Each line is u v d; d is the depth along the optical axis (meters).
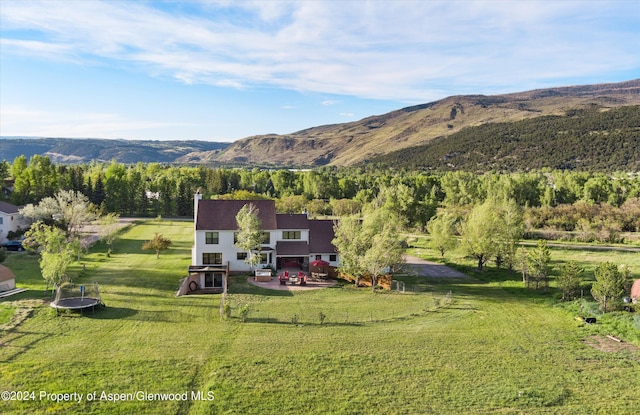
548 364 29.22
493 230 60.56
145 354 29.11
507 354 30.89
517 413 22.92
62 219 68.69
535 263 51.25
